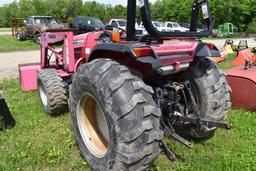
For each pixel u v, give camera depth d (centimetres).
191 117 346
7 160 357
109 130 285
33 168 345
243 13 4291
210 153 374
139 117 272
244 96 506
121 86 277
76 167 347
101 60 308
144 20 295
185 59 336
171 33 310
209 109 363
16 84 745
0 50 1647
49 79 477
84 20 1627
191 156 363
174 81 372
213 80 365
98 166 316
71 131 431
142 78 322
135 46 289
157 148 286
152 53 292
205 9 344
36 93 631
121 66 293
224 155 363
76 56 520
